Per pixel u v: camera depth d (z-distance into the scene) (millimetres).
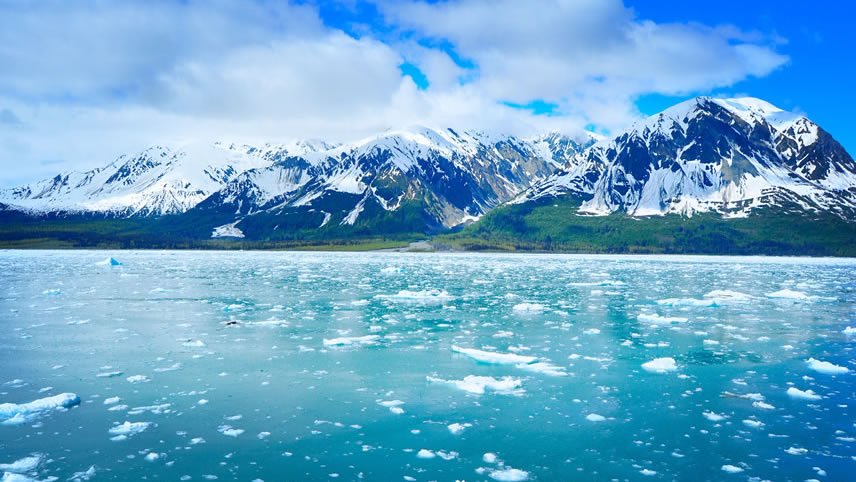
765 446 18219
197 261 137625
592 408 21828
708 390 24031
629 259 178625
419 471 16438
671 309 47812
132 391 23219
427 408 21688
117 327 36969
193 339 33406
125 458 16969
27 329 36094
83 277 78312
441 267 116000
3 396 22359
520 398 22969
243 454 17391
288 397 22719
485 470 16531
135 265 114875
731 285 72688
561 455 17562
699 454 17625
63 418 20109
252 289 62156
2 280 72562
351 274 89688
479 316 43250
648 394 23500
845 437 18906
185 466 16500
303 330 36719
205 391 23344
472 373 26531
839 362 28859
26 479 15547
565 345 32719
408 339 34125
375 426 19797
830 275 95750
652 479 15938
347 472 16312
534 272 99125
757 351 31391
